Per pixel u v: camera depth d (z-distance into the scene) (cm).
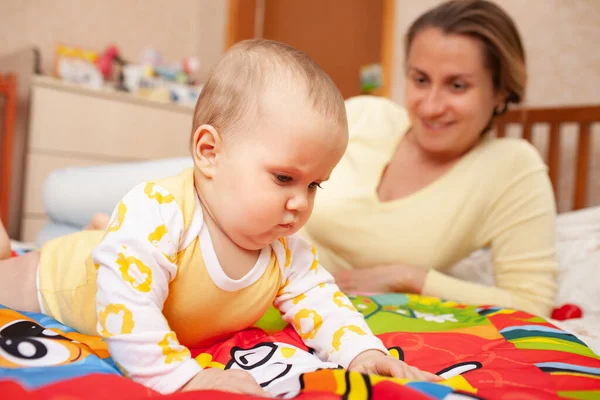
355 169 130
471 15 108
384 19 297
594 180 210
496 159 118
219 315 68
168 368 54
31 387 45
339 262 132
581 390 56
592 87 214
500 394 51
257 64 63
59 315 74
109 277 57
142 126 284
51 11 305
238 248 67
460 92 111
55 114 251
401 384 49
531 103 232
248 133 60
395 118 140
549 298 115
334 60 333
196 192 67
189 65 343
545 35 228
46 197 188
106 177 166
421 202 119
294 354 67
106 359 61
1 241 86
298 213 62
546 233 117
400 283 114
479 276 159
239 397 46
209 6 374
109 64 307
